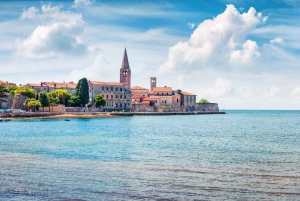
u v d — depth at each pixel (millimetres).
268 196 31844
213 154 55625
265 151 59281
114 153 56469
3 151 58500
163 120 189500
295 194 32375
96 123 152625
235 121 189375
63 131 104688
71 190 33375
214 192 32969
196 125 144750
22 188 33906
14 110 185750
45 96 193375
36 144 69188
